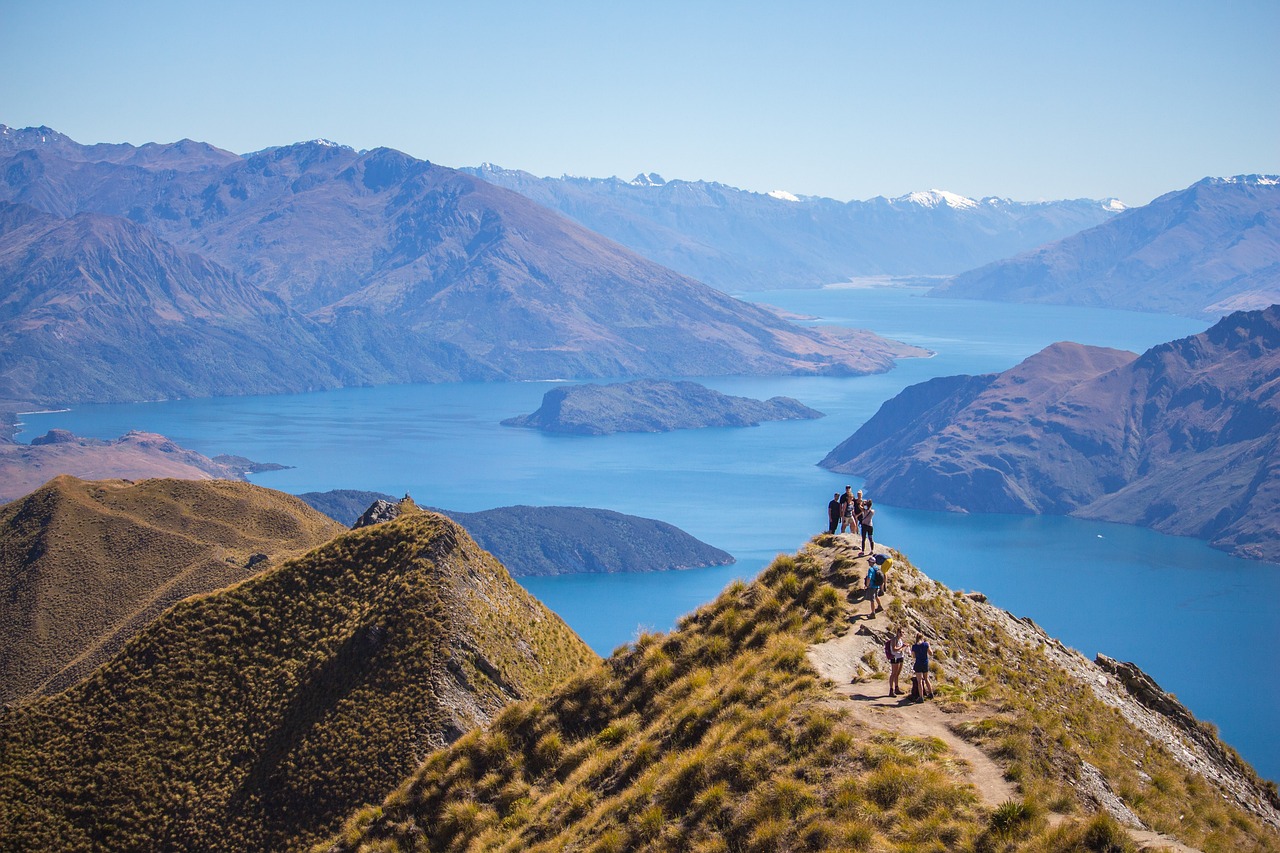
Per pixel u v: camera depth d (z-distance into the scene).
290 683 101.25
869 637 56.38
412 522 119.06
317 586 112.94
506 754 65.00
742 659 58.47
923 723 46.41
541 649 110.81
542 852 51.47
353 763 89.81
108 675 106.38
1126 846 37.00
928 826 39.12
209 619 110.88
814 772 44.00
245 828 88.69
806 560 65.94
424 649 100.06
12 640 181.75
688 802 47.06
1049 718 52.12
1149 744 60.25
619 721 61.38
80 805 93.50
